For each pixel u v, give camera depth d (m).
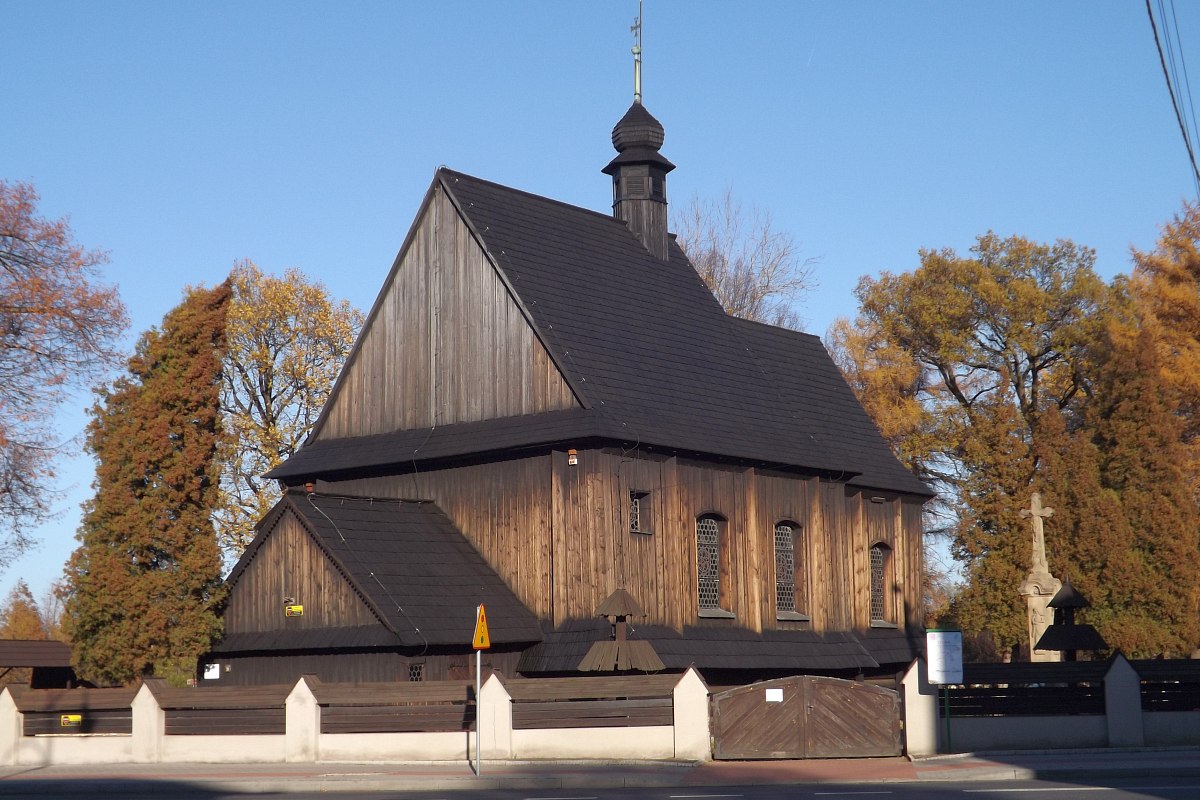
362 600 33.78
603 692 29.33
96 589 35.19
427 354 39.31
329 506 35.56
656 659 33.25
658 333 41.28
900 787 24.02
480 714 29.53
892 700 29.78
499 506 37.16
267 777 26.97
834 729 29.41
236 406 59.59
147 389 36.34
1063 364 62.97
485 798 23.48
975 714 31.39
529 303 37.44
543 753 29.27
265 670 35.69
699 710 28.78
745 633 39.09
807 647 40.81
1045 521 47.25
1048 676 31.38
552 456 36.12
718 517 39.53
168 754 31.47
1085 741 31.03
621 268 42.31
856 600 45.38
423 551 36.03
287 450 59.72
